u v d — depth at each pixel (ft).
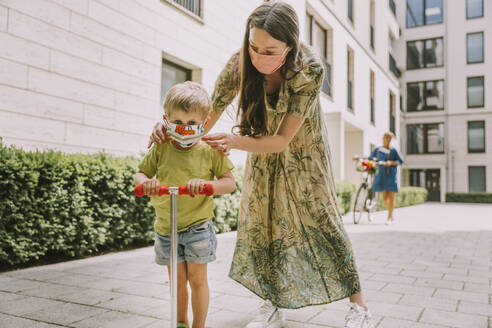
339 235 6.93
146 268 12.19
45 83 15.02
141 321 7.57
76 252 13.35
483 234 22.29
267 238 7.27
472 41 84.33
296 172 7.03
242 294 9.53
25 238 11.61
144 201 15.70
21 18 14.12
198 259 6.32
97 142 17.25
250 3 28.81
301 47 6.41
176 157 6.39
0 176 11.08
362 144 47.47
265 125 6.95
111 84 17.97
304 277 6.97
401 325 7.49
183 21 22.52
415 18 88.69
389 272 12.26
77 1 16.29
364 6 52.75
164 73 22.56
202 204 6.46
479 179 83.51
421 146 88.12
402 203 56.85
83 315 7.88
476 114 83.66
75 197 12.96
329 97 40.42
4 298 8.94
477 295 9.65
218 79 7.18
